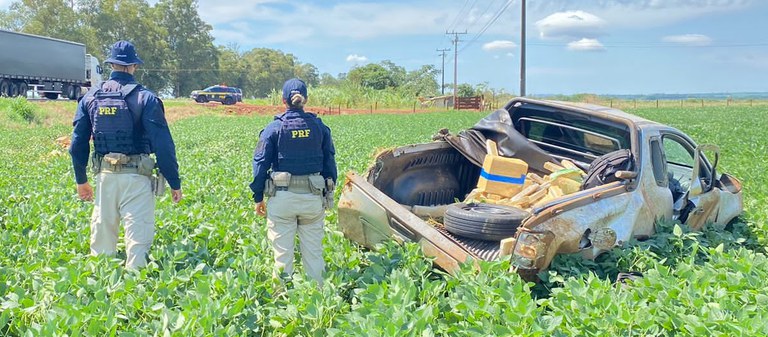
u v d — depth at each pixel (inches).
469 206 230.1
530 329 158.1
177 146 778.8
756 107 2687.0
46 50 1697.8
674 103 3230.8
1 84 1556.3
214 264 229.3
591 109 277.0
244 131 1100.5
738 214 314.8
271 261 226.5
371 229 238.5
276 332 174.1
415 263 209.9
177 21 4517.7
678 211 269.1
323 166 220.8
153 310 174.2
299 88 213.9
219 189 384.2
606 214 221.3
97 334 159.9
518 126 304.8
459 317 174.9
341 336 159.2
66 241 248.1
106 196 220.7
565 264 207.6
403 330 152.3
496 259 209.2
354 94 2672.2
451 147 290.8
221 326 162.2
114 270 192.5
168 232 263.1
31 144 845.2
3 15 3693.4
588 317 160.9
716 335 148.8
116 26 3991.1
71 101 1701.5
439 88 5196.9
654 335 157.2
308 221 218.7
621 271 213.9
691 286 181.2
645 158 248.7
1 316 165.5
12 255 234.7
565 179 255.0
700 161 299.3
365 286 203.6
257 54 5930.1
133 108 219.3
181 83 4527.6
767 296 174.4
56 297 183.3
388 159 271.7
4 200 354.0
